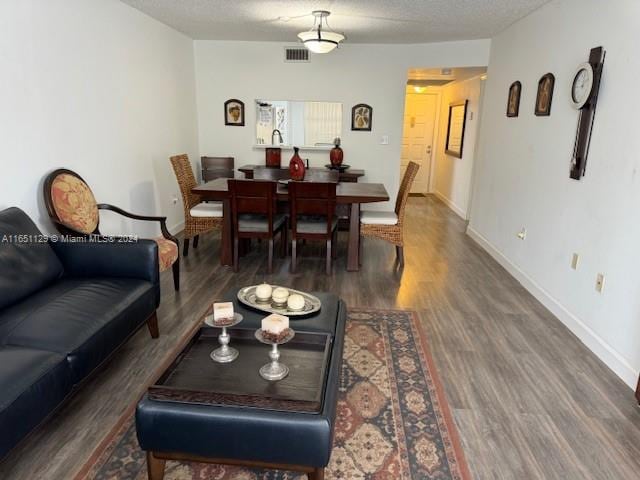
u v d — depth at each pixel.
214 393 1.49
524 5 3.62
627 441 1.92
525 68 3.95
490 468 1.75
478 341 2.77
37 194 2.91
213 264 4.15
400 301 3.38
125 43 3.94
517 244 3.96
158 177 4.73
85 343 1.89
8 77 2.62
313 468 1.50
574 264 2.95
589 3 2.89
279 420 1.45
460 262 4.39
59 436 1.86
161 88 4.72
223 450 1.50
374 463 1.75
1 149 2.60
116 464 1.72
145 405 1.50
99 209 3.39
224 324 1.80
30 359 1.68
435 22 4.30
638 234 2.31
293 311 2.19
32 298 2.19
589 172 2.81
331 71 5.72
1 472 1.66
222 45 5.65
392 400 2.15
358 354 2.58
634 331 2.31
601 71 2.71
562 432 1.96
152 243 2.57
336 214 4.45
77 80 3.27
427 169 8.85
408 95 8.48
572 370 2.46
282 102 6.21
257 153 5.98
